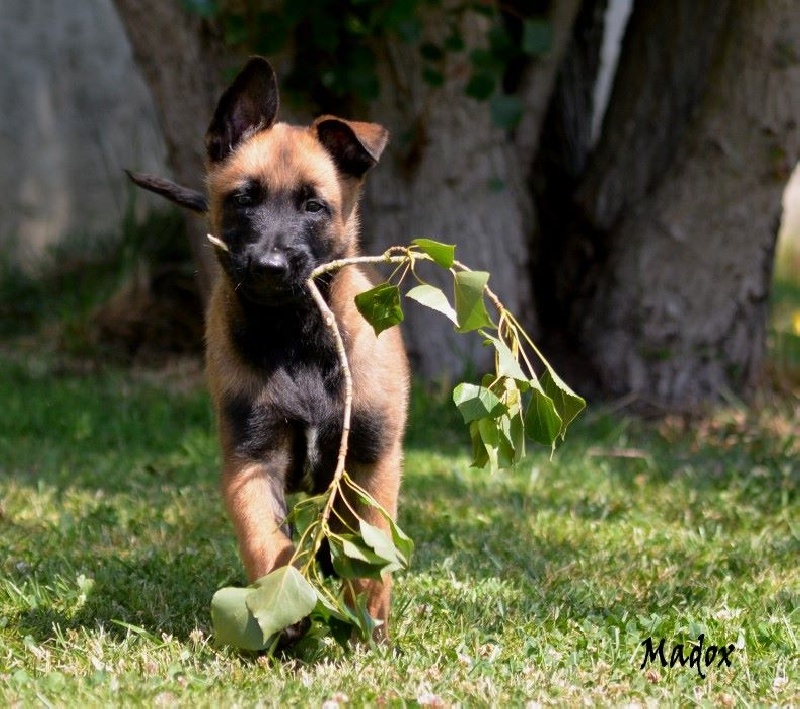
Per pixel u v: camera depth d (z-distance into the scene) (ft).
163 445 38.40
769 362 47.55
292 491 22.54
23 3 62.49
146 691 17.79
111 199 64.03
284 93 40.96
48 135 63.05
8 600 22.58
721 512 30.78
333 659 20.06
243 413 20.99
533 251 45.57
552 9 43.16
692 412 42.01
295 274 20.89
